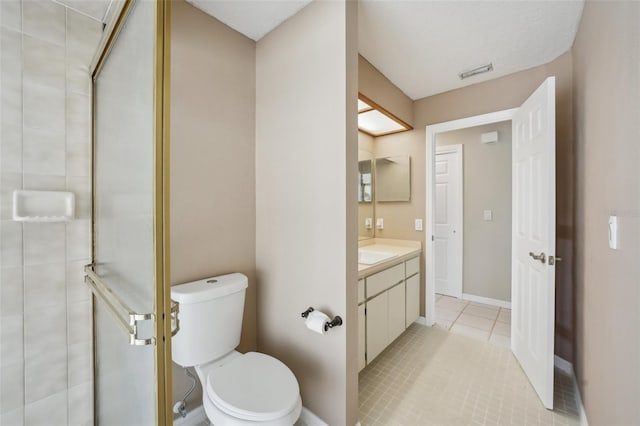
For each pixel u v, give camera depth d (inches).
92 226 52.3
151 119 28.2
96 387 52.2
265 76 68.9
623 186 36.9
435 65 84.8
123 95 37.4
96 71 49.6
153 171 27.5
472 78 93.5
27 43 46.9
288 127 63.4
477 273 137.1
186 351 51.3
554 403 65.7
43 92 48.5
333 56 54.3
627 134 35.3
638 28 31.1
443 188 146.3
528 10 61.1
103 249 46.6
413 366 81.0
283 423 41.0
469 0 58.0
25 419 47.0
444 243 146.6
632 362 34.0
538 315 68.4
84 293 52.7
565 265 77.9
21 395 46.6
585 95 58.9
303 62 59.9
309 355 59.7
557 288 80.0
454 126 102.0
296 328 62.3
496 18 63.6
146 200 29.5
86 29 52.6
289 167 63.4
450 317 117.3
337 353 54.6
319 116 57.1
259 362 53.2
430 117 107.6
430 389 70.9
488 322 112.1
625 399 36.2
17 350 46.3
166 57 27.5
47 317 49.1
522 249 79.7
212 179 62.6
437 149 146.4
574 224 71.5
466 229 139.9
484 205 134.7
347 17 53.1
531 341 72.8
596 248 50.6
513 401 66.4
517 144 84.0
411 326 108.4
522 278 79.5
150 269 28.3
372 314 75.8
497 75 91.0
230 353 58.4
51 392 49.4
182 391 58.1
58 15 49.7
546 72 83.0
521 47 75.1
